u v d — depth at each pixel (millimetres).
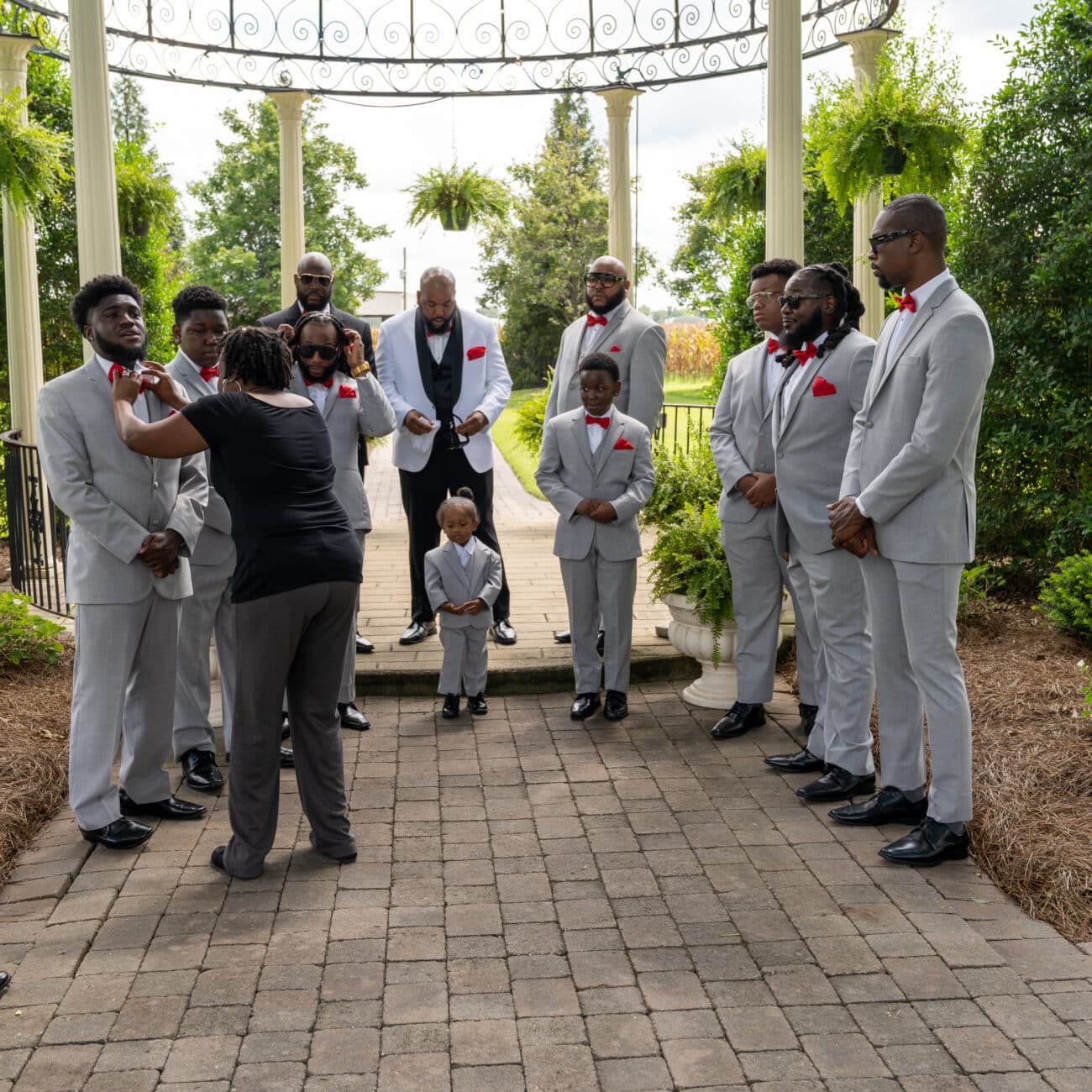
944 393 3576
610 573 5125
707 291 11047
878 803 4062
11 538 7324
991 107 6629
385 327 5957
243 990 2965
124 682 3924
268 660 3539
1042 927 3307
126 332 3730
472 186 9312
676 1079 2582
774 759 4625
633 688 5734
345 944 3209
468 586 5191
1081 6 6281
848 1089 2545
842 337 4387
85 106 6051
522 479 14414
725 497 4906
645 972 3053
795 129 6074
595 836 3969
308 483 3648
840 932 3273
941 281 3729
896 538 3750
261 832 3639
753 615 4938
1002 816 3850
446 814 4168
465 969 3068
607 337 5578
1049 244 6273
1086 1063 2635
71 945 3205
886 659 3994
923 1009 2867
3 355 10828
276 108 9703
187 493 4090
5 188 6602
